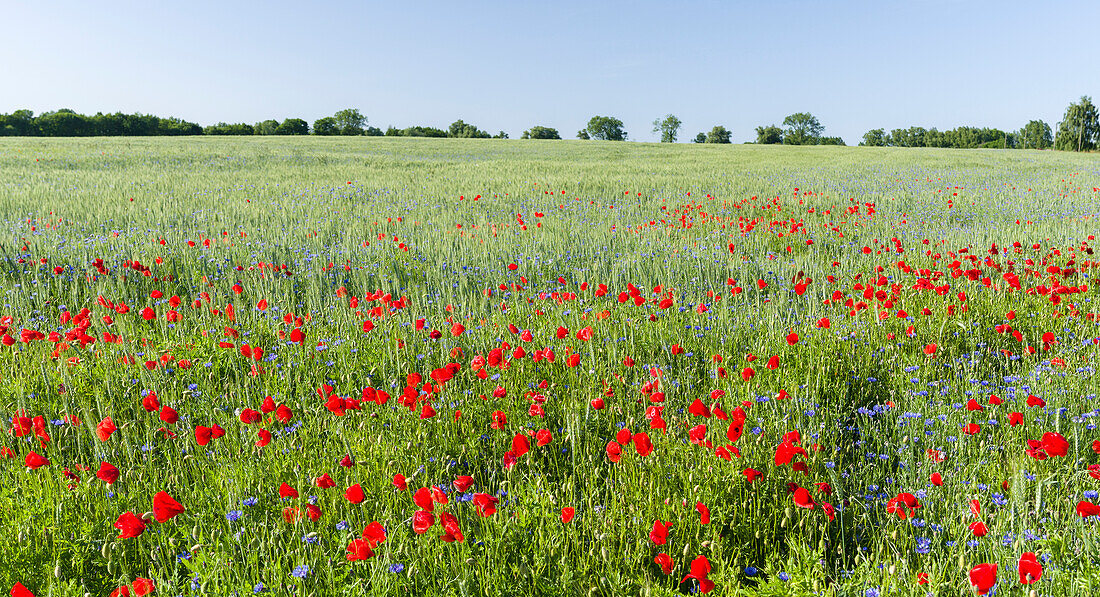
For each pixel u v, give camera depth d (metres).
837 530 3.18
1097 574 2.48
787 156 45.78
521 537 2.92
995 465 3.54
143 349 5.02
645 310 6.30
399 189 18.38
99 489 3.19
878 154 47.12
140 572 2.78
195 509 3.12
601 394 4.39
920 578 2.52
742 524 3.13
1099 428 3.83
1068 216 13.88
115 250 8.78
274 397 4.39
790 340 4.62
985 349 5.47
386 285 7.61
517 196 16.89
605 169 28.59
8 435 3.73
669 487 3.35
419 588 2.65
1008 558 2.62
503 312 6.38
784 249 10.34
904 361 5.13
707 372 4.88
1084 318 5.87
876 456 3.72
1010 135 151.88
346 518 3.10
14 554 2.67
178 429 3.90
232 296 6.94
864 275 7.96
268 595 2.51
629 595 2.65
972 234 10.81
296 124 100.81
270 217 12.48
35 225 10.89
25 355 4.93
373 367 4.89
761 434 3.66
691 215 13.52
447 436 3.88
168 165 28.33
